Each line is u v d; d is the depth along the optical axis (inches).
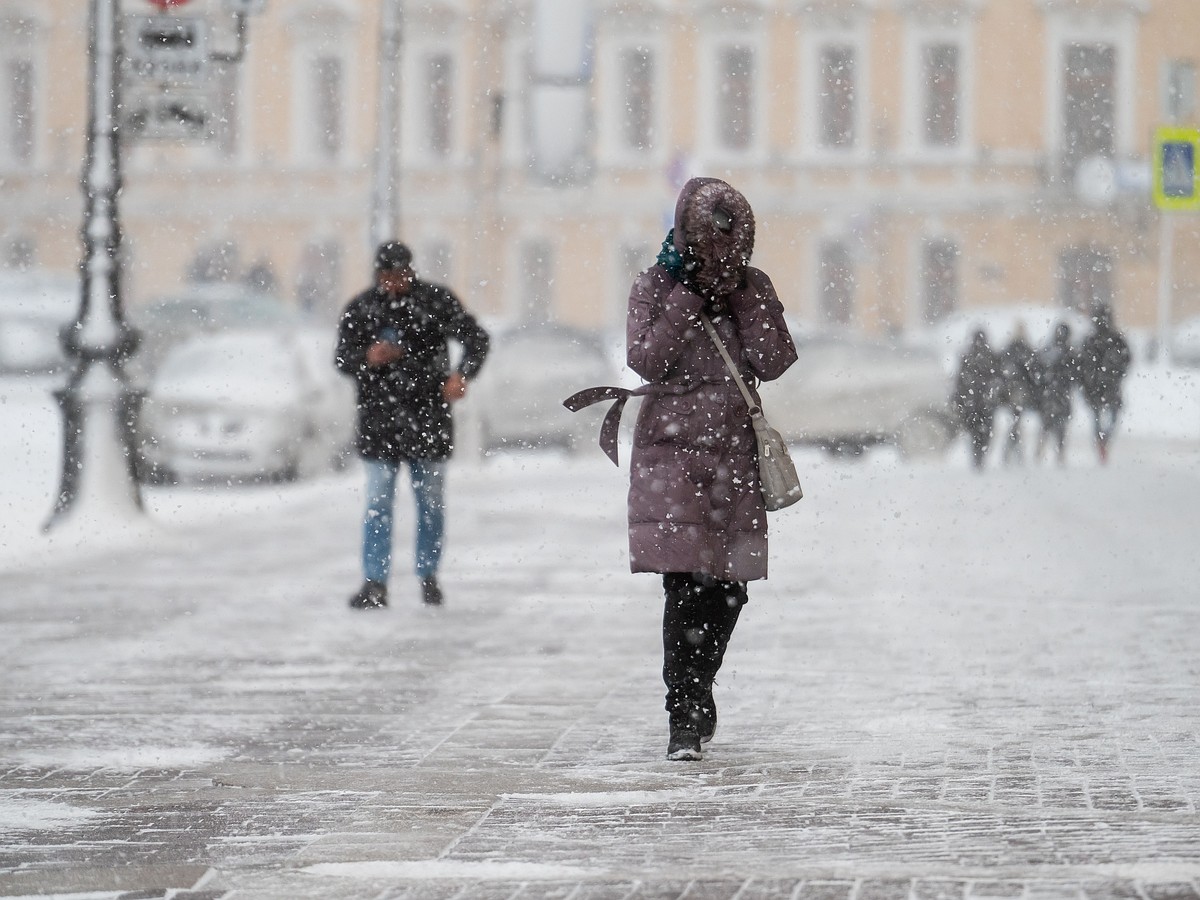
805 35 6136.8
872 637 1072.8
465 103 6166.3
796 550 1628.9
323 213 6171.3
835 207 6107.3
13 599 1257.4
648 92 6186.0
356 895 520.7
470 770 711.1
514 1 6146.7
